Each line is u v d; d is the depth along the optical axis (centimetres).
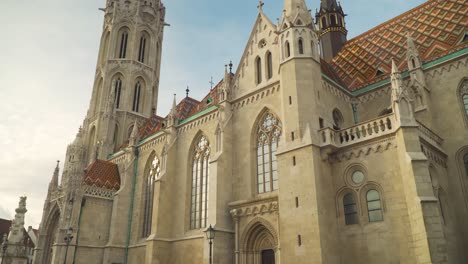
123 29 8562
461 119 3459
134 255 5419
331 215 3150
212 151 4659
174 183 5081
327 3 6606
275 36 4316
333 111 3981
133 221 5712
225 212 4025
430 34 4353
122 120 7675
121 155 6638
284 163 3419
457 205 3200
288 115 3584
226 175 4181
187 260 4450
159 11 9156
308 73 3662
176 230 4769
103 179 6128
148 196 5709
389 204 2889
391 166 2953
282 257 3183
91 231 5572
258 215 3722
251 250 3759
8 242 6950
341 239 3103
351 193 3161
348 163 3228
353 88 4412
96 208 5744
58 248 5181
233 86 4653
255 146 4188
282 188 3362
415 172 2647
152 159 5875
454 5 4431
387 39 4888
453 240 2966
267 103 4144
